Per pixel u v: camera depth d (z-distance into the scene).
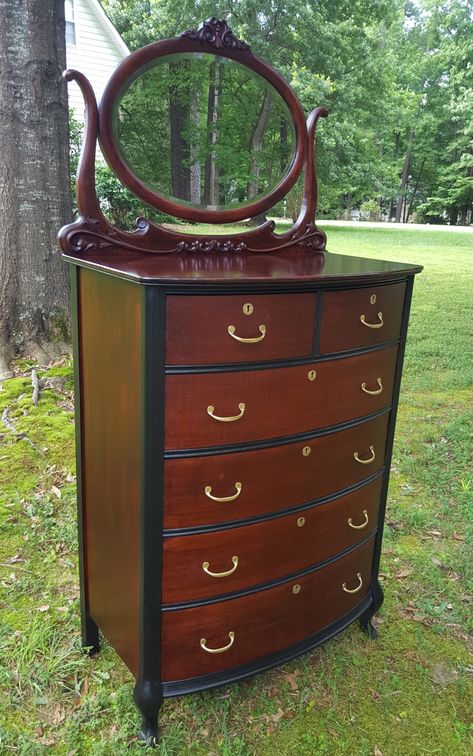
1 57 3.75
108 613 1.67
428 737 1.64
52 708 1.67
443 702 1.75
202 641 1.50
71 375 3.97
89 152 1.54
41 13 3.75
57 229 4.14
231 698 1.73
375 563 1.93
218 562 1.46
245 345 1.32
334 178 12.16
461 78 21.47
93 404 1.58
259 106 1.84
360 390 1.62
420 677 1.84
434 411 3.81
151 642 1.44
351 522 1.74
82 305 1.57
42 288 4.13
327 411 1.53
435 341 5.13
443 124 23.11
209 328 1.27
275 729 1.64
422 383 4.23
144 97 1.66
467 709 1.73
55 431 3.35
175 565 1.41
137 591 1.44
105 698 1.69
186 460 1.34
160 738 1.56
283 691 1.77
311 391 1.48
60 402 3.71
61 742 1.57
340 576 1.76
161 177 1.75
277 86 1.83
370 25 15.02
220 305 1.27
